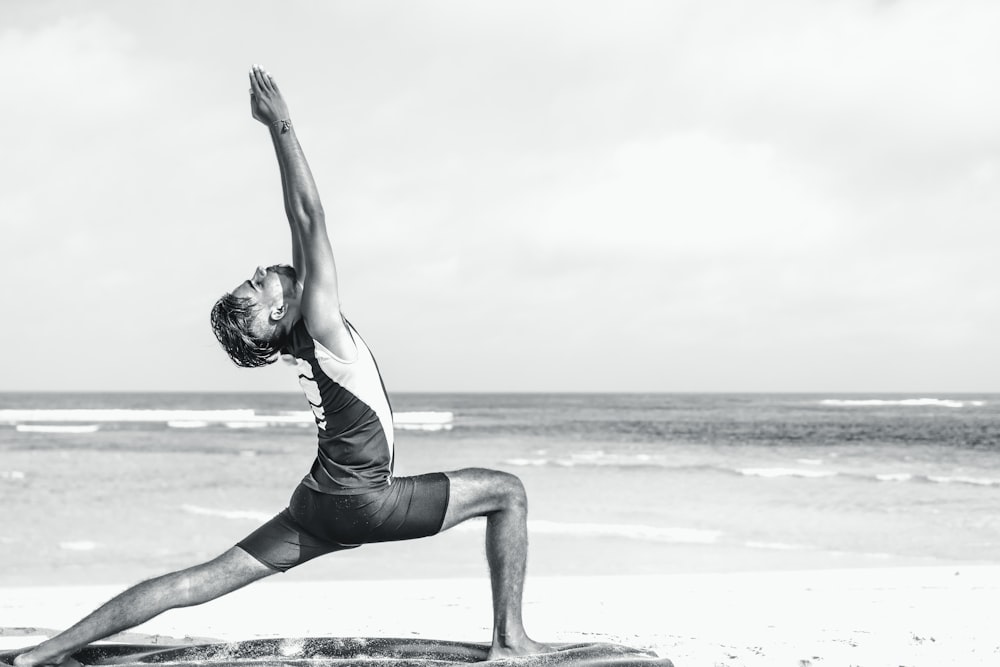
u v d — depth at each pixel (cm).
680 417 6638
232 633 534
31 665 336
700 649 481
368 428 331
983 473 2247
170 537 1312
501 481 356
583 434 4400
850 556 1124
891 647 487
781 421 5609
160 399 14400
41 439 4059
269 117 321
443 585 756
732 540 1259
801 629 540
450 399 15300
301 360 329
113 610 339
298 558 344
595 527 1370
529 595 695
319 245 320
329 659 363
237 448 3434
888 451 3067
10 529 1389
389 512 335
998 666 443
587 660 357
